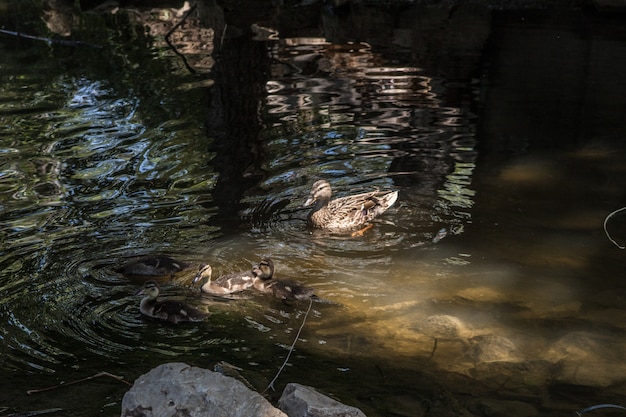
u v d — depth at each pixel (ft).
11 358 20.22
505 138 36.40
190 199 30.04
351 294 24.06
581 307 23.36
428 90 42.32
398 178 32.17
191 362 20.20
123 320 22.33
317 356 20.59
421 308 23.24
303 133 36.47
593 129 37.55
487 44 50.72
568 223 28.81
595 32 52.85
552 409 18.40
